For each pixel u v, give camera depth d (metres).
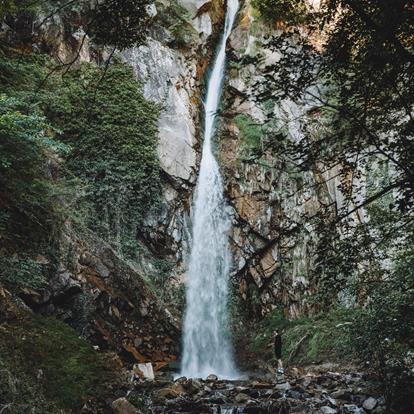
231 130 19.05
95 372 8.07
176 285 15.64
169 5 20.00
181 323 14.86
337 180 18.22
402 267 7.62
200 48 20.48
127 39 6.23
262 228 17.72
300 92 5.25
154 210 16.05
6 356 6.77
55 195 12.27
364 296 8.26
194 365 14.46
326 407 8.33
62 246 11.66
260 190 18.02
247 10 21.05
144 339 12.83
